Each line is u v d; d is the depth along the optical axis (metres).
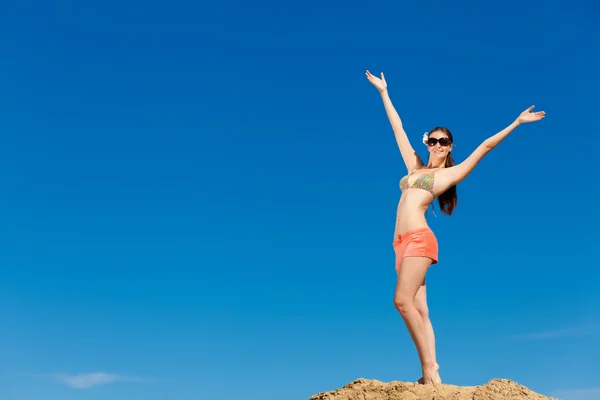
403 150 10.59
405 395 8.74
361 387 9.14
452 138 10.17
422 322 9.14
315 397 9.27
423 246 9.20
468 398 8.55
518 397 8.50
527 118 9.07
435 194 9.50
